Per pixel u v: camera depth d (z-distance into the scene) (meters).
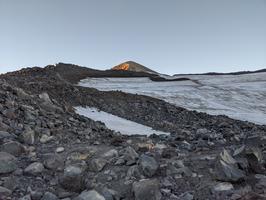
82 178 9.78
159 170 10.23
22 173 10.27
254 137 13.51
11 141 12.25
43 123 15.80
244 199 8.50
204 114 46.66
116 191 9.31
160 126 33.47
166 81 115.62
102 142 14.07
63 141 13.77
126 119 35.66
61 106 23.56
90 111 36.00
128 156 10.93
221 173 9.62
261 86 98.19
